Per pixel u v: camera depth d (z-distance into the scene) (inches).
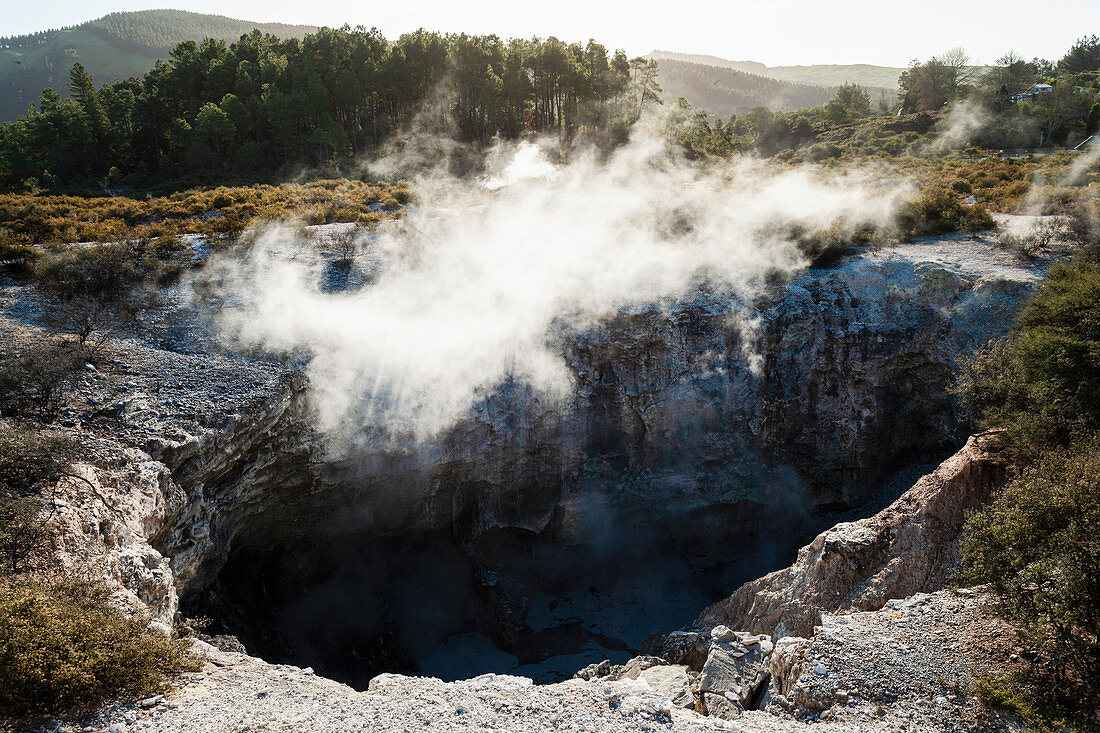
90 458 657.6
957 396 1066.7
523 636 1135.0
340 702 438.6
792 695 482.0
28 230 1478.8
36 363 784.3
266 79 2812.5
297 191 1959.9
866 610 688.4
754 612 834.8
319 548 1060.5
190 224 1576.0
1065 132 3331.7
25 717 396.2
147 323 1031.0
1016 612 464.1
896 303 1149.1
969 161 2534.5
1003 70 5172.2
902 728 422.3
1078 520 465.1
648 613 1172.5
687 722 422.9
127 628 462.3
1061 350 711.1
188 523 759.1
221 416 802.2
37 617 424.8
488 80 2596.0
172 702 423.8
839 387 1170.6
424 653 1103.6
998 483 695.1
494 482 1106.1
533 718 418.3
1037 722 409.4
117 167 2775.6
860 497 1213.1
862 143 3560.5
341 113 2726.4
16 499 547.2
